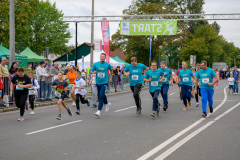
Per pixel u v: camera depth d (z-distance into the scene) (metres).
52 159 5.45
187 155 5.66
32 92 11.75
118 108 13.52
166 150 6.04
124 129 8.35
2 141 6.94
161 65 12.45
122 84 26.00
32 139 7.14
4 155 5.74
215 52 59.97
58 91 10.27
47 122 9.69
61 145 6.51
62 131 8.11
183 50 57.34
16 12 34.50
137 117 10.71
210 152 5.88
